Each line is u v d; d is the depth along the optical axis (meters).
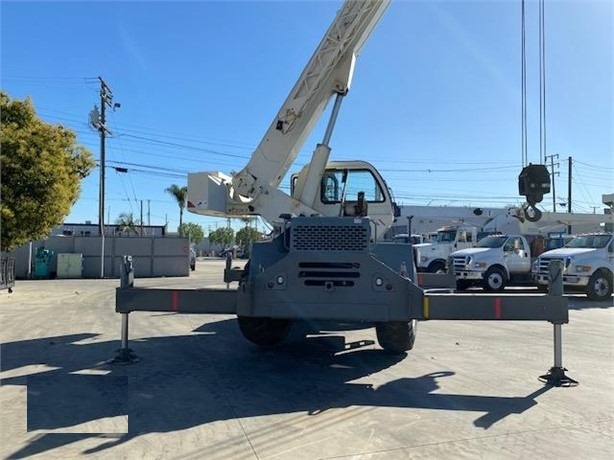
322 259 6.69
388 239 10.66
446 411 5.58
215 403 5.79
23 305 15.27
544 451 4.52
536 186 7.94
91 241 30.97
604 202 23.94
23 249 29.38
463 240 23.06
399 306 6.58
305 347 9.00
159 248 31.83
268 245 7.50
